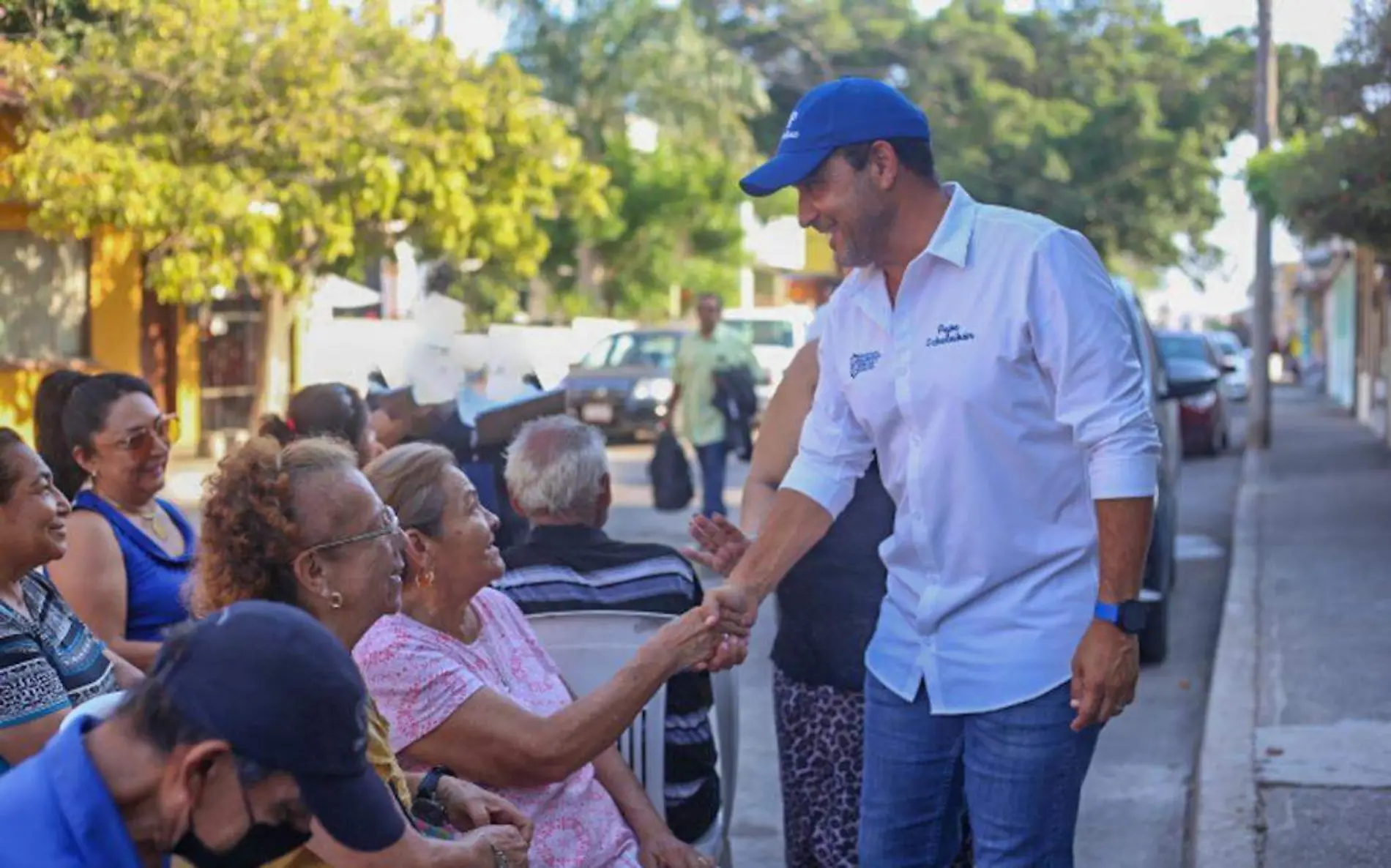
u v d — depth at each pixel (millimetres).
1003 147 35250
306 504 2934
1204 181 36688
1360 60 12039
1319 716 7230
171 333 20734
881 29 37469
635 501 17844
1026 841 3664
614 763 4059
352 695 2053
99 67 15898
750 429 14531
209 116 16578
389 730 3357
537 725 3578
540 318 30156
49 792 2006
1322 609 9859
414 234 19000
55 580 4434
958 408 3596
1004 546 3629
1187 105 37781
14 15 15641
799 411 4832
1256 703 7492
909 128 3578
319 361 6867
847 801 4676
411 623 3645
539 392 6836
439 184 17969
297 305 19047
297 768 2012
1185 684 8898
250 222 16531
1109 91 36906
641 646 4195
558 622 4227
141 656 4438
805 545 3990
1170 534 9914
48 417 4613
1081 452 3609
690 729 4262
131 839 2021
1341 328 37156
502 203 19234
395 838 2154
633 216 29875
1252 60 38312
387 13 18062
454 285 21422
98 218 16766
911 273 3625
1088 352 3490
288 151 17188
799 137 3596
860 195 3578
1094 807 6766
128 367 19922
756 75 34562
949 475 3641
